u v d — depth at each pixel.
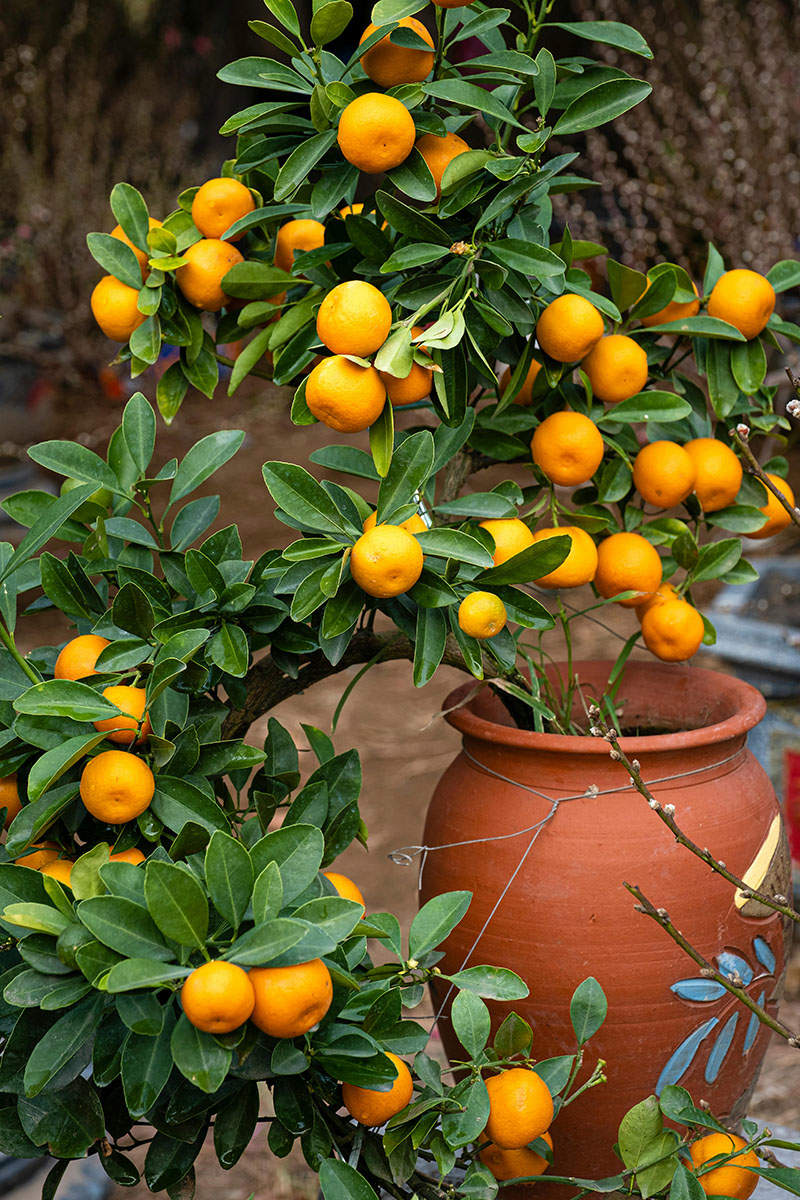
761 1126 1.98
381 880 3.04
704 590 4.16
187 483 1.65
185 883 1.43
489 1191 1.54
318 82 1.60
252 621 1.63
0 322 6.43
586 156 5.17
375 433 1.59
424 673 1.58
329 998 1.45
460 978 1.58
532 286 1.64
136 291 1.69
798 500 3.99
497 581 1.60
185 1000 1.41
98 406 6.31
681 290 1.75
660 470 1.73
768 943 1.72
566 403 1.76
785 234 4.41
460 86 1.58
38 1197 2.05
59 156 6.98
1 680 1.58
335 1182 1.48
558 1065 1.61
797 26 4.73
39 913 1.48
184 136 7.50
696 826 1.69
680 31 4.86
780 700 2.66
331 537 1.58
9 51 7.02
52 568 1.60
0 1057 1.51
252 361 1.72
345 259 1.67
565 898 1.68
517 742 1.71
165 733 1.56
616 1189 1.59
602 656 4.02
